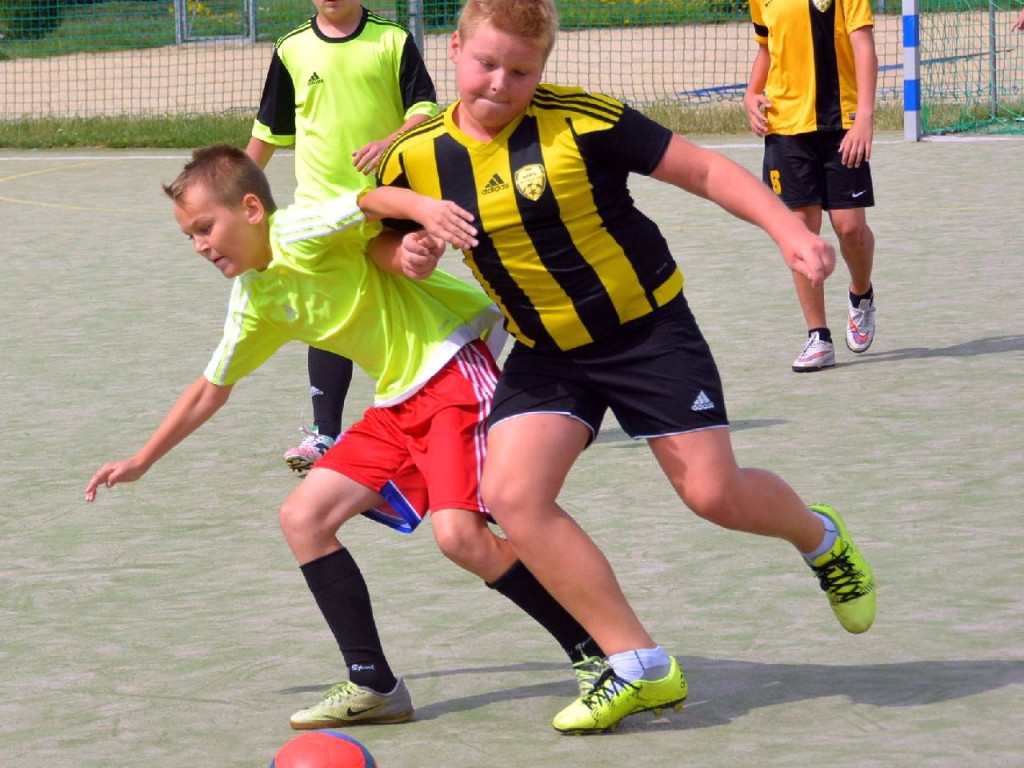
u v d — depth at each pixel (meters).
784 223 9.24
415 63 17.33
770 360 21.98
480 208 9.75
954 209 35.03
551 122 9.63
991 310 24.53
